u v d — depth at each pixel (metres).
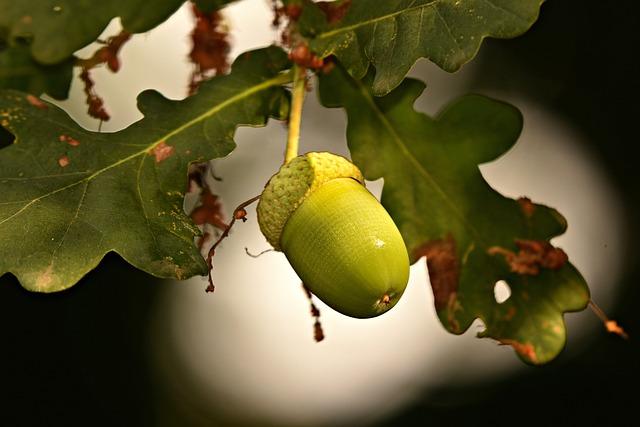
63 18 0.38
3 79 0.40
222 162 0.46
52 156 0.38
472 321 0.41
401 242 0.38
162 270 0.37
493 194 0.41
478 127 0.41
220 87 0.39
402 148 0.41
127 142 0.39
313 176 0.38
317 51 0.39
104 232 0.38
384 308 0.38
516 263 0.41
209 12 0.40
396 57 0.38
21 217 0.37
